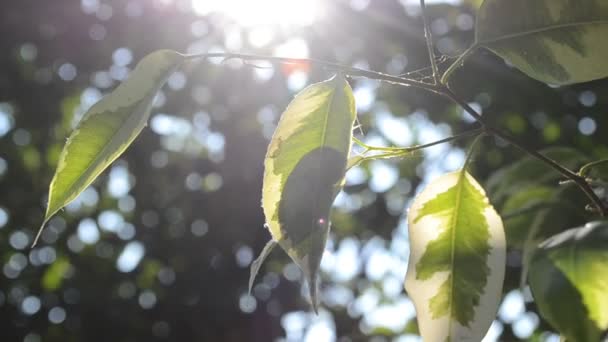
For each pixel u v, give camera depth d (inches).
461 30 158.4
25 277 200.2
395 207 190.2
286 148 34.9
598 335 34.7
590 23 39.4
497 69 148.9
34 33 203.3
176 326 200.4
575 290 35.5
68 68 207.6
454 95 39.0
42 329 196.1
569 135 147.3
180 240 204.5
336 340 207.3
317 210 33.9
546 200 61.1
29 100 205.9
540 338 137.3
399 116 171.6
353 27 170.9
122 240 205.8
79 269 201.6
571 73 40.2
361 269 201.5
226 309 202.7
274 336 205.3
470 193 40.9
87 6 204.4
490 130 38.9
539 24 39.8
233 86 196.5
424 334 40.4
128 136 38.0
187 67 193.5
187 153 209.0
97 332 195.9
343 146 34.5
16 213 203.0
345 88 35.3
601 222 37.2
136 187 206.5
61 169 37.8
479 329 39.8
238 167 203.8
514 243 62.4
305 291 208.4
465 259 40.6
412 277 41.0
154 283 204.2
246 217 203.5
